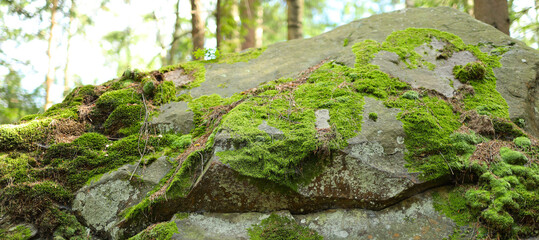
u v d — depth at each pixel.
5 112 7.87
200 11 7.77
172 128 3.79
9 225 2.96
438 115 3.28
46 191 3.07
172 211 2.97
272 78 4.50
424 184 2.83
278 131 3.04
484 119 3.17
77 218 3.11
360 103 3.37
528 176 2.72
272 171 2.81
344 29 5.34
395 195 2.79
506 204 2.53
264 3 11.59
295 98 3.59
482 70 3.75
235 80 4.52
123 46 11.12
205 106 3.98
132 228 2.98
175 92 4.32
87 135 3.62
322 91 3.61
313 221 2.84
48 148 3.44
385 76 3.78
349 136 2.99
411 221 2.72
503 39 4.32
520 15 6.34
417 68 4.00
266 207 2.89
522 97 3.60
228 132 3.04
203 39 7.78
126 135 3.77
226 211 2.91
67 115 3.84
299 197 2.85
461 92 3.64
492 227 2.52
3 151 3.37
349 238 2.69
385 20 5.17
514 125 3.23
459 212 2.71
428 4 7.77
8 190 3.02
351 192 2.82
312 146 2.86
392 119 3.17
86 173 3.30
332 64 4.28
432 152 2.95
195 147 3.35
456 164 2.85
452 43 4.36
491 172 2.80
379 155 2.92
